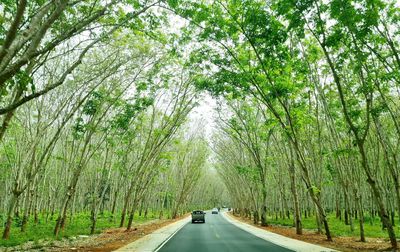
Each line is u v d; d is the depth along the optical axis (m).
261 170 37.75
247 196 59.12
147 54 23.22
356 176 25.97
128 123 27.88
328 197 63.16
